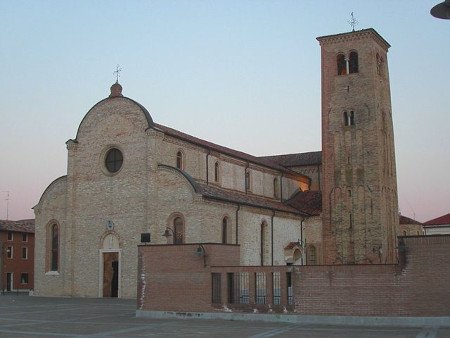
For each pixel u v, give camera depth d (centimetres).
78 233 6125
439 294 3266
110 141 6069
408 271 3316
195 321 3609
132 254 5744
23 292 8900
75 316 3997
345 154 7625
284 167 8688
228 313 3669
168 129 6262
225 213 5841
